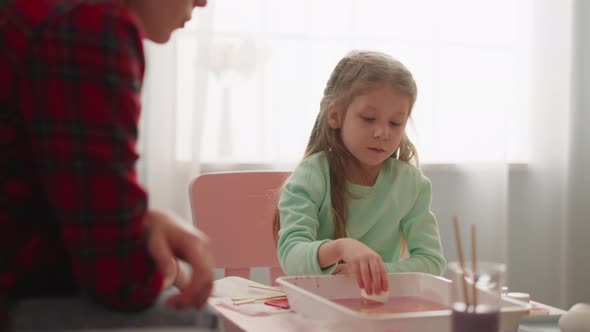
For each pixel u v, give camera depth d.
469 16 2.62
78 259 0.67
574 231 2.83
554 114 2.78
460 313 0.81
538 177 2.80
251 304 1.15
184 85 2.34
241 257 1.69
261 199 1.71
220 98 2.40
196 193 1.68
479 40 2.64
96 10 0.68
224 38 2.40
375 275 1.10
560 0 2.75
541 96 2.78
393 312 1.03
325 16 2.47
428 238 1.54
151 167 2.31
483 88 2.64
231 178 1.70
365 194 1.54
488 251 2.66
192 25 2.34
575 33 2.78
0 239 0.70
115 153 0.66
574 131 2.81
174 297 0.73
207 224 1.67
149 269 0.69
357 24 2.50
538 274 2.83
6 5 0.69
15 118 0.68
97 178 0.65
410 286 1.18
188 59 2.34
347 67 1.50
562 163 2.80
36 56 0.66
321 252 1.28
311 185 1.51
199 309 0.72
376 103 1.43
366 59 1.49
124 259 0.67
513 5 2.67
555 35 2.76
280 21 2.44
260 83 2.42
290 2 2.44
